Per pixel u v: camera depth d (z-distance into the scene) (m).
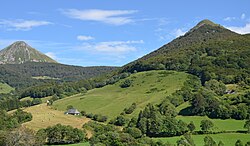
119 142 129.25
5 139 123.25
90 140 145.38
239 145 107.69
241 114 159.00
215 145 110.62
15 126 163.88
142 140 129.62
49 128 156.50
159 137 144.88
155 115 159.50
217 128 145.00
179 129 145.88
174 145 118.00
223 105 169.25
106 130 162.88
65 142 151.75
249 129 136.00
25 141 125.69
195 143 121.00
